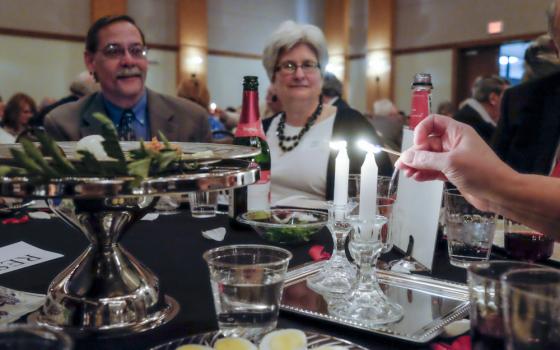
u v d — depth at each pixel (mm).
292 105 1863
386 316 646
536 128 1964
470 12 9312
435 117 797
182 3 9695
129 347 607
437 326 625
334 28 11367
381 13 10453
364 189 691
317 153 1803
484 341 519
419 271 903
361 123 1865
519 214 763
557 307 462
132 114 2137
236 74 10664
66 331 646
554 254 979
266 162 1312
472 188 756
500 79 3098
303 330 628
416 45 10172
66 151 840
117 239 736
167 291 796
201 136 2246
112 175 605
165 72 9805
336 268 833
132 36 2059
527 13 8578
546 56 2498
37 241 1108
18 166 661
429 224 873
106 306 663
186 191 602
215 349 522
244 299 579
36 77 8398
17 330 408
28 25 8250
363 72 11266
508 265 545
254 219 1143
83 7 8711
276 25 11086
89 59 2129
